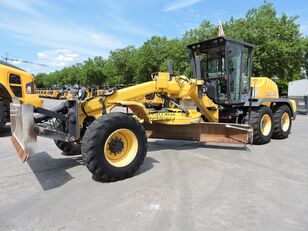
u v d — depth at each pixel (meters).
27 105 3.53
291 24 25.14
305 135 8.73
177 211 3.18
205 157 5.56
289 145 6.96
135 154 4.32
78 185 3.97
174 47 33.94
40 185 3.97
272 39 23.77
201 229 2.80
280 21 25.02
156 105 6.04
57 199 3.50
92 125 3.94
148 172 4.55
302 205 3.37
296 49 24.55
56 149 6.16
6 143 6.99
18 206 3.31
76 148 5.55
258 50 23.66
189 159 5.40
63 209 3.23
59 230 2.79
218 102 6.97
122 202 3.41
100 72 59.84
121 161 4.23
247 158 5.52
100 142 3.90
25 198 3.54
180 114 5.72
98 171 3.92
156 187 3.89
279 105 8.05
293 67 26.20
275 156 5.72
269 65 23.95
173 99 6.00
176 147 6.50
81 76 63.34
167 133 6.30
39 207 3.29
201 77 7.22
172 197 3.56
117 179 4.12
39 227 2.84
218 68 6.95
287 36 24.59
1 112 8.01
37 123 4.53
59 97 32.84
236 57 6.95
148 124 6.14
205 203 3.39
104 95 4.76
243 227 2.85
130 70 49.59
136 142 4.34
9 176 4.36
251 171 4.66
